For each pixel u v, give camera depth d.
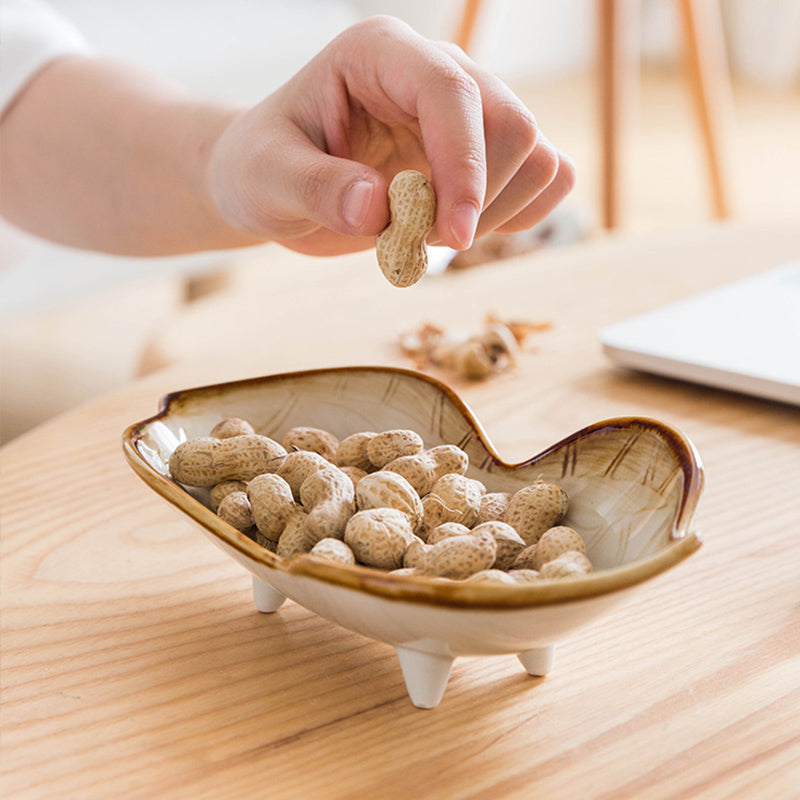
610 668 0.62
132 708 0.61
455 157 0.65
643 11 4.98
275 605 0.65
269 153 0.71
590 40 4.99
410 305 1.00
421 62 0.67
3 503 0.74
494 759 0.58
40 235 1.00
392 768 0.58
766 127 3.78
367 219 0.65
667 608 0.66
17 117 0.95
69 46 0.98
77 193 0.93
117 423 0.82
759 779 0.57
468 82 0.66
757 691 0.61
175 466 0.65
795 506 0.73
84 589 0.67
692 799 0.57
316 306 1.01
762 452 0.78
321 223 0.68
